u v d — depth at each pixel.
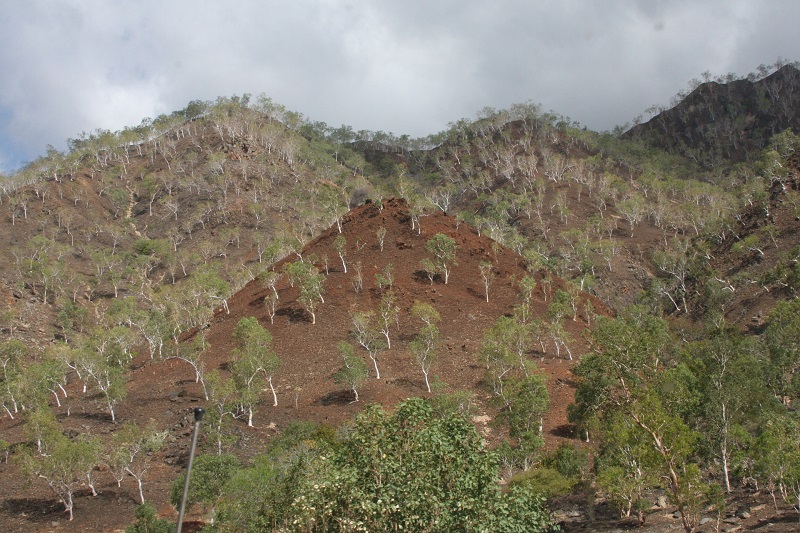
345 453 23.11
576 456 40.34
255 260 126.00
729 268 99.81
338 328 73.38
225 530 30.72
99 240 141.88
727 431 34.44
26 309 104.06
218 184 155.38
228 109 199.38
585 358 33.38
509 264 91.44
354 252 90.38
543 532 26.19
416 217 95.12
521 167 178.75
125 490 46.34
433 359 63.03
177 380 67.38
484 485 22.47
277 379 65.06
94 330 88.06
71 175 164.50
